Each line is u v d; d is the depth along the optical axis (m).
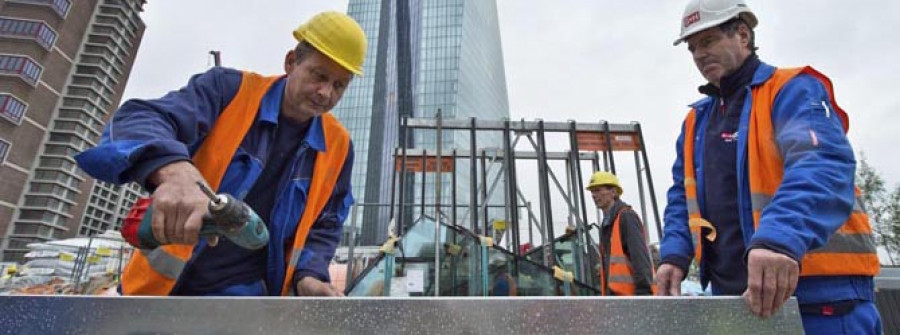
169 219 0.91
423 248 5.37
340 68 1.81
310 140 2.00
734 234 1.73
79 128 44.16
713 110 2.05
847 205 1.20
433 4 76.38
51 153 42.41
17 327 0.77
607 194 4.63
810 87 1.50
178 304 0.77
